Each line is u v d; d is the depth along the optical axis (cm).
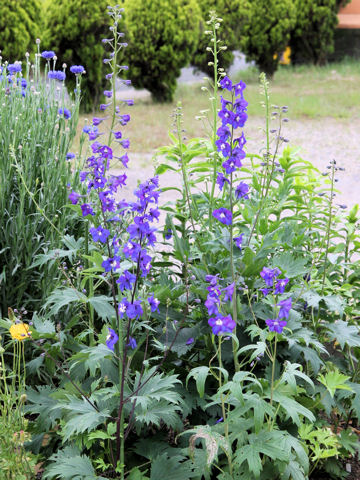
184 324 306
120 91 1903
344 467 311
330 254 392
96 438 278
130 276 242
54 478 264
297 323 296
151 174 877
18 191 375
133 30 1489
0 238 358
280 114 325
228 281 300
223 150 261
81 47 1338
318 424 293
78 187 395
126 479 256
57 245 369
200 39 1673
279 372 297
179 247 325
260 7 1891
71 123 400
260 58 1966
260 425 239
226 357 295
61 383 299
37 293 369
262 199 329
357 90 1664
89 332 299
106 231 256
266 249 301
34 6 1275
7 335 350
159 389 267
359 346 326
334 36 2334
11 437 261
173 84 1565
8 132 372
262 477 261
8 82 429
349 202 762
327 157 1022
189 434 285
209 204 358
